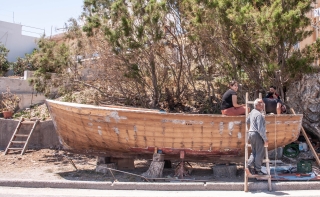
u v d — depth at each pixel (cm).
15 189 661
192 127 759
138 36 1031
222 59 1134
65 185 680
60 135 883
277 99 890
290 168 802
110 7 1105
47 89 1248
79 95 1382
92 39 1199
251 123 699
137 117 759
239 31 972
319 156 966
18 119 1248
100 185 676
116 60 1184
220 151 793
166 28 1159
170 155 813
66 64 1200
